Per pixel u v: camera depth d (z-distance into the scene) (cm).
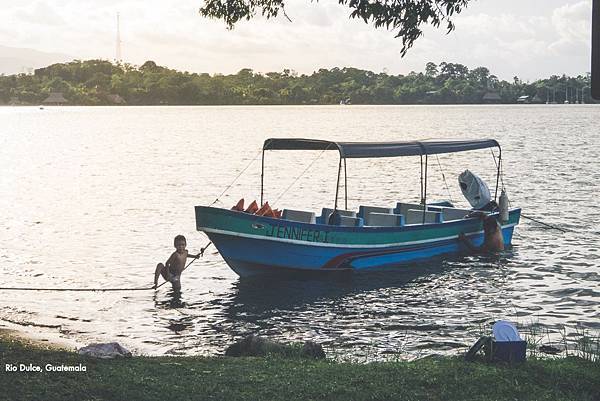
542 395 1021
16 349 1210
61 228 3203
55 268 2423
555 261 2572
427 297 2102
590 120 16225
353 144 2400
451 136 10694
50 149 8569
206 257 2608
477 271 2428
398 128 13075
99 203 4031
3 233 3075
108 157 7344
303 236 2294
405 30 1453
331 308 1983
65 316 1864
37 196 4353
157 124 15350
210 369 1151
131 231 3125
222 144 9325
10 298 2031
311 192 4606
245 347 1344
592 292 2147
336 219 2417
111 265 2478
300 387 1055
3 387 1023
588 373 1102
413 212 2727
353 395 1026
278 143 2473
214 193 4500
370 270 2442
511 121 15838
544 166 6016
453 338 1692
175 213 3653
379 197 4438
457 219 2819
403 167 6247
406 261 2552
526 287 2211
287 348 1327
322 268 2353
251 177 5431
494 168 6009
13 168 6197
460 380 1070
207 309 1969
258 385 1066
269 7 1691
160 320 1858
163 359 1231
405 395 1022
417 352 1572
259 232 2241
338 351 1570
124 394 1022
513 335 1199
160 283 2236
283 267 2308
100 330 1750
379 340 1680
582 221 3366
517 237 3005
